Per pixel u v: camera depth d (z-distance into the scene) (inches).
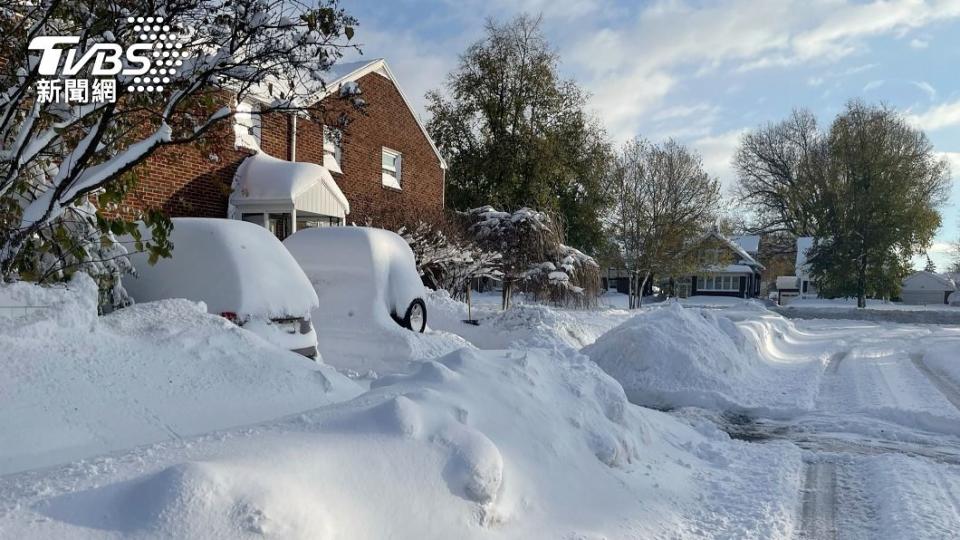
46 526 86.7
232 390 191.8
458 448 131.7
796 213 2331.4
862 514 185.3
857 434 298.8
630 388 398.0
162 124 225.3
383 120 818.2
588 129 1434.5
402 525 114.8
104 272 249.8
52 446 147.6
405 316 400.8
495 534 128.3
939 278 2657.5
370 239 401.1
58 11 215.3
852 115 1957.4
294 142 652.1
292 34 226.8
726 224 1652.3
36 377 164.6
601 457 184.4
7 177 211.3
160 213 241.6
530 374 194.4
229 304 268.2
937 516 177.0
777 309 1422.2
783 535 165.5
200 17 221.5
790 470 223.1
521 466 153.4
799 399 373.1
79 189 215.8
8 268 211.8
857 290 1909.4
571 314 815.1
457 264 743.1
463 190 1411.2
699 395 375.2
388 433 129.5
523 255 951.0
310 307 293.6
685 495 187.3
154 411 171.5
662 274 1541.6
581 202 1504.7
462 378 176.6
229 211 566.3
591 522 151.6
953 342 738.2
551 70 1391.5
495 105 1385.3
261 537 92.0
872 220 1868.8
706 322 493.7
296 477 109.2
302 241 407.2
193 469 95.0
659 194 1504.7
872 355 608.4
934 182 1948.8
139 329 206.1
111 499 93.2
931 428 312.3
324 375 215.0
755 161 2420.0
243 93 247.3
